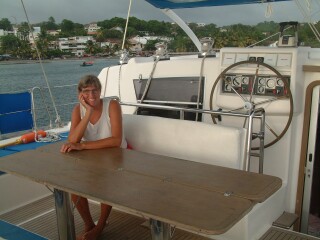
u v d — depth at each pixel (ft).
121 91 11.33
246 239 7.38
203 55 10.68
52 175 5.93
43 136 11.38
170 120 8.69
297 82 8.45
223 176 5.68
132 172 5.97
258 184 5.30
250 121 7.54
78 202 7.53
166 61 10.43
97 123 7.88
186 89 10.12
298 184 9.22
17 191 9.43
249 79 8.82
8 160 6.82
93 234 7.56
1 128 12.06
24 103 12.72
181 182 5.45
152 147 8.87
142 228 8.27
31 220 8.86
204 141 8.02
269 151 9.09
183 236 7.88
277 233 8.02
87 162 6.56
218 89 9.32
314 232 9.26
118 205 4.71
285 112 8.46
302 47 9.55
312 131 8.92
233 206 4.58
